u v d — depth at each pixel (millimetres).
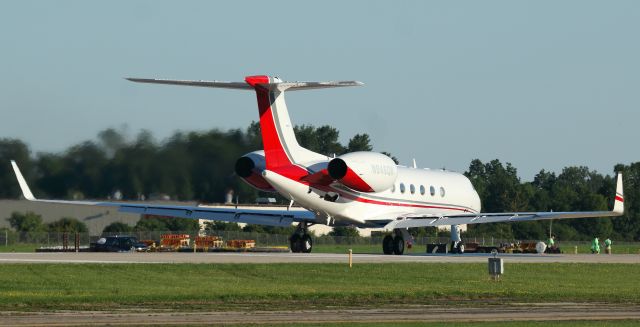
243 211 144375
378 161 139375
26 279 92625
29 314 68125
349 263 113438
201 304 75312
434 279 99312
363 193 143125
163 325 61781
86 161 161750
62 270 101188
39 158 162000
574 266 116812
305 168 133125
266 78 124750
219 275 99938
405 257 136250
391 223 144125
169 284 90562
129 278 95375
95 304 74438
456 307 74875
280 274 102000
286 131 130750
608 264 121062
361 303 77250
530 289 89125
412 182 154625
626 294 84938
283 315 68688
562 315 69562
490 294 84062
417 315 69250
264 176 128875
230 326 61500
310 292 82875
